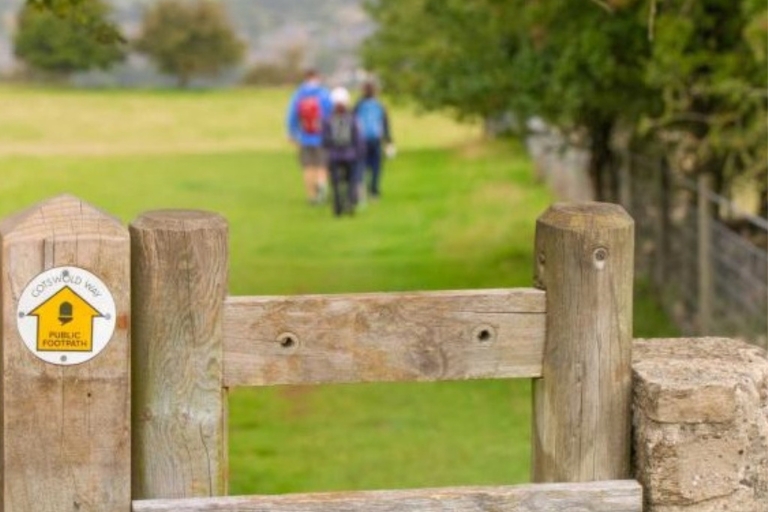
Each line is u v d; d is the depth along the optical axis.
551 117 40.75
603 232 11.27
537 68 39.06
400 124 123.38
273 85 187.50
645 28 33.12
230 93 167.75
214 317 10.91
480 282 43.59
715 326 32.03
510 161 81.50
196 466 10.98
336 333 11.09
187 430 10.95
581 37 34.69
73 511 10.62
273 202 66.81
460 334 11.25
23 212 10.71
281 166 84.69
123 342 10.58
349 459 25.98
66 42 168.00
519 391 31.12
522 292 11.32
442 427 28.30
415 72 63.44
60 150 96.12
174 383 10.91
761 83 31.03
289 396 31.02
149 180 76.44
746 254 28.83
